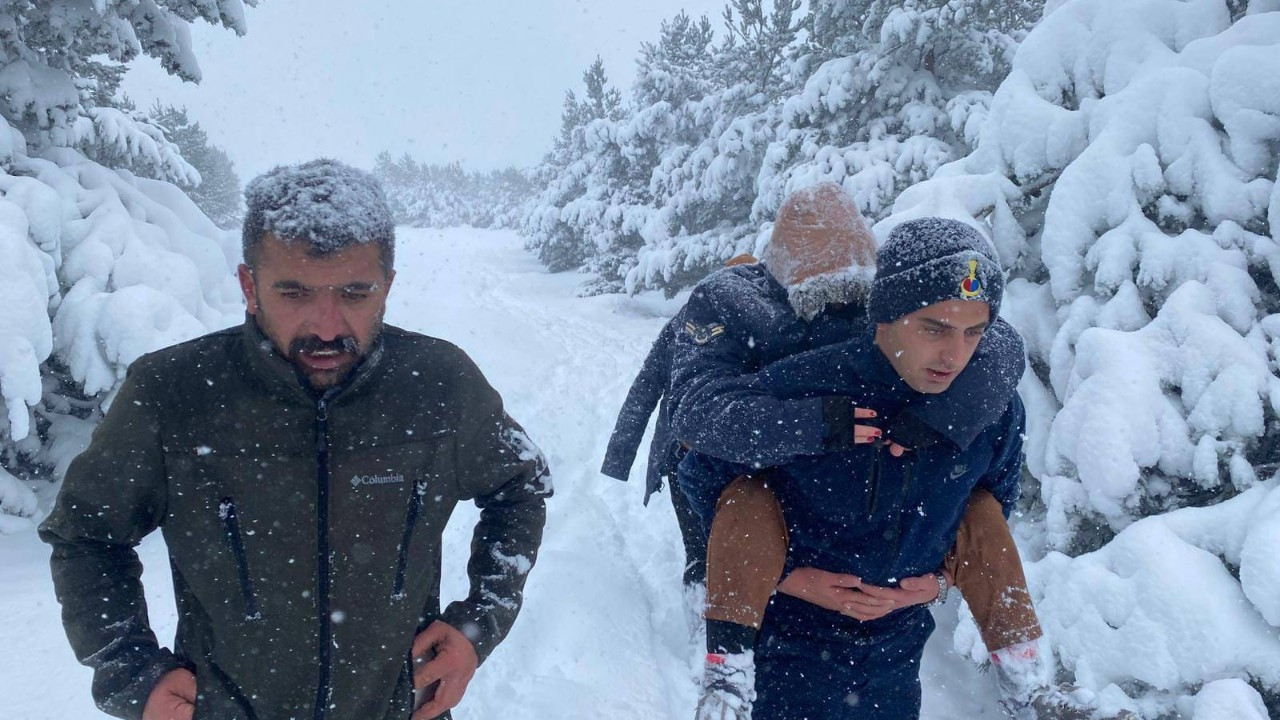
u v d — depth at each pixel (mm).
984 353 1897
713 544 2033
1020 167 4367
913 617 2154
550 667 3297
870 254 2248
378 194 1415
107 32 7465
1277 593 2535
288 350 1385
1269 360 3213
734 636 1929
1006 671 2029
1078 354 3596
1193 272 3480
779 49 18125
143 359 1465
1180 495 3256
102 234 6328
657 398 3631
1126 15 4250
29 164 6613
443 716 1732
